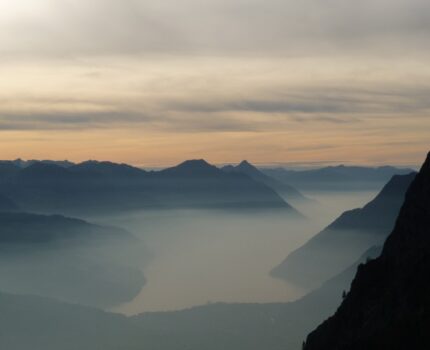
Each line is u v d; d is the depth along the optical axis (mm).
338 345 130250
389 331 114062
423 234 136625
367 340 116188
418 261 126875
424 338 106000
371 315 128250
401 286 125250
